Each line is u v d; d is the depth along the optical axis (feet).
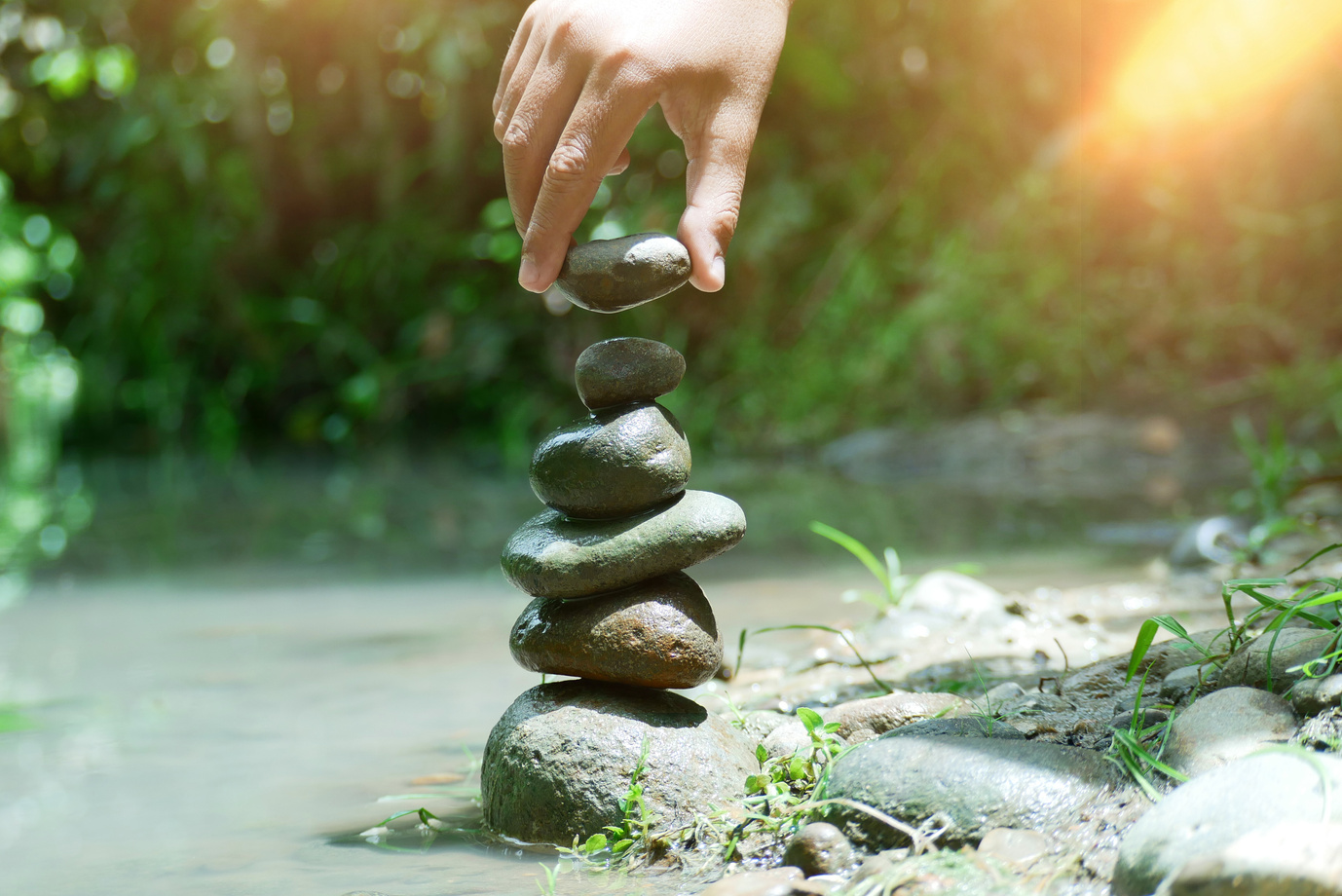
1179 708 2.48
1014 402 9.88
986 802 2.23
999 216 10.92
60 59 13.78
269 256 13.41
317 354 12.93
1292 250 9.96
